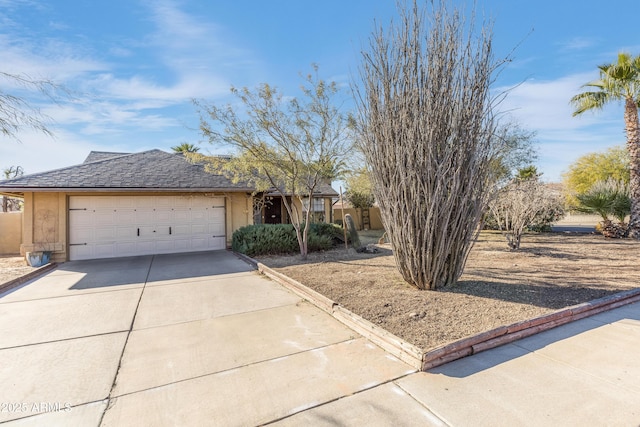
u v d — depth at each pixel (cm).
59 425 229
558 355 321
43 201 964
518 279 602
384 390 266
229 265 862
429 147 476
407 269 544
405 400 252
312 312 468
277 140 888
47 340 375
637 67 1140
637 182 1220
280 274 686
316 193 1611
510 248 1013
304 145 905
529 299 476
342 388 270
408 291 525
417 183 489
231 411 242
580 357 316
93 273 777
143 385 279
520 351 332
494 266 742
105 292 595
